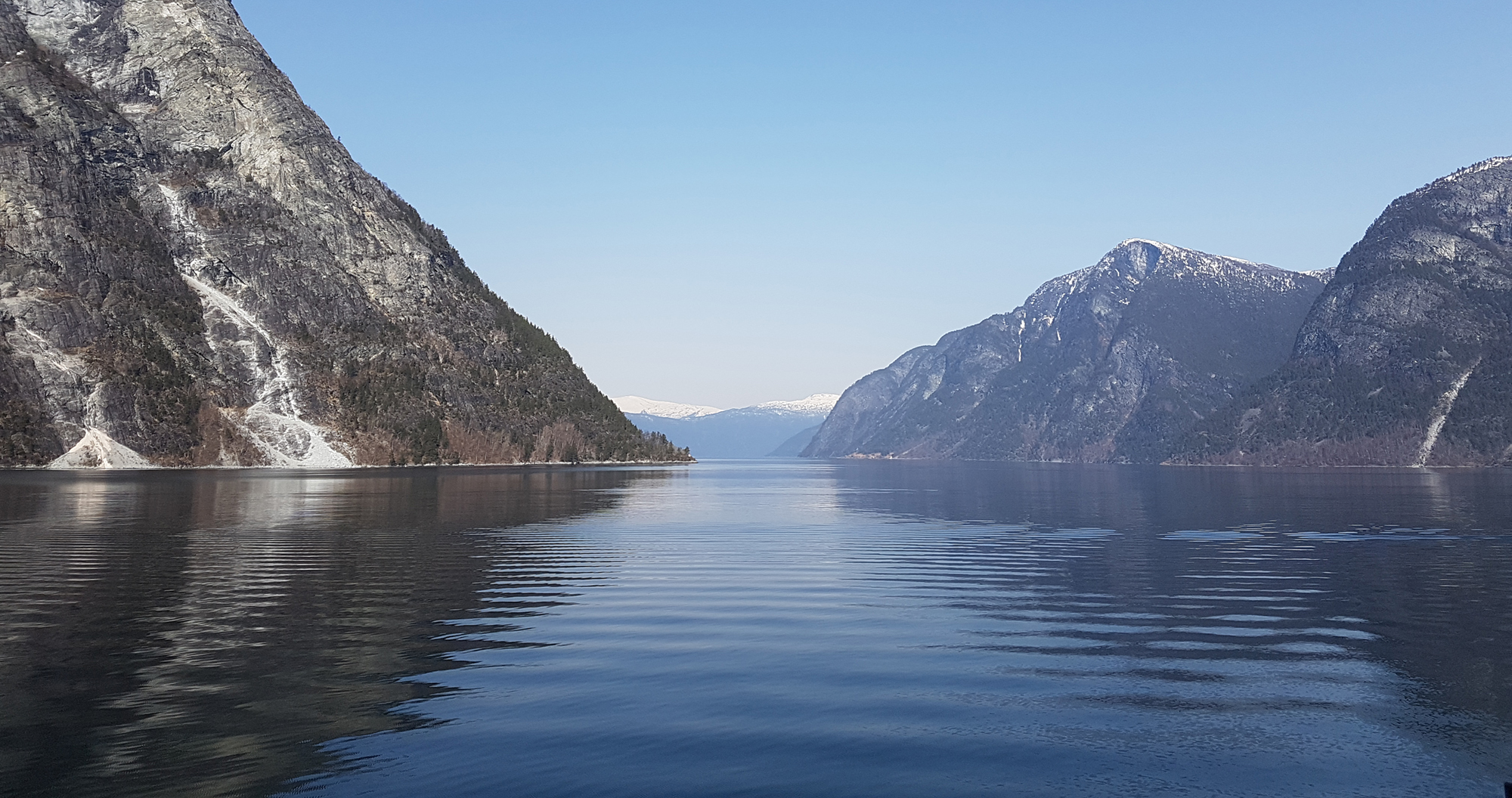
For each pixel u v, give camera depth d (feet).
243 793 49.83
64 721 61.52
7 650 81.15
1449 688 70.74
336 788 50.70
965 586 122.83
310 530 194.18
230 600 107.55
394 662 78.07
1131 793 51.11
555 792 50.52
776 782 52.31
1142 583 126.11
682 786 51.60
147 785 50.88
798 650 83.66
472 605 106.22
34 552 151.94
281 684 70.69
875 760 55.72
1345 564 147.02
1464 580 128.47
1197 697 68.44
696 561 149.48
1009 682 72.64
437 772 53.26
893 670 76.48
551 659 79.56
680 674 74.74
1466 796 50.67
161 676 72.69
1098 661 79.66
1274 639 88.69
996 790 51.29
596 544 175.52
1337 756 56.59
